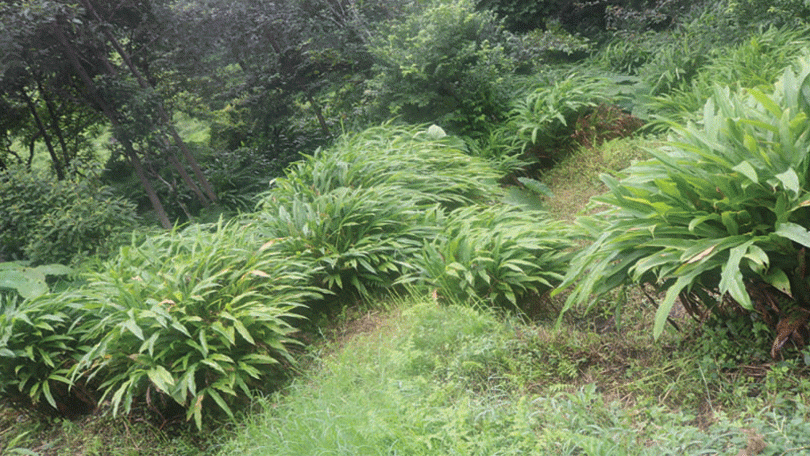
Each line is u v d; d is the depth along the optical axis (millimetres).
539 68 9734
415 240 4906
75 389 4074
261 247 4473
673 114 7320
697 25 8984
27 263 6230
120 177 10898
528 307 4160
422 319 3717
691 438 2490
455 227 4766
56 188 6906
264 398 3668
